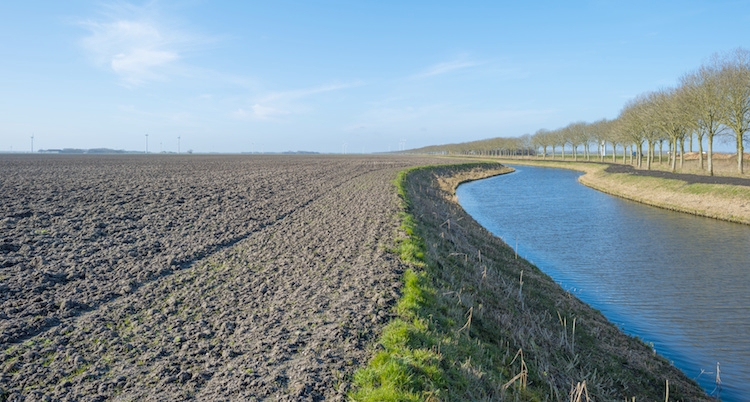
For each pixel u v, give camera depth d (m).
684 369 11.12
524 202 41.69
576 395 8.45
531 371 8.92
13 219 16.92
